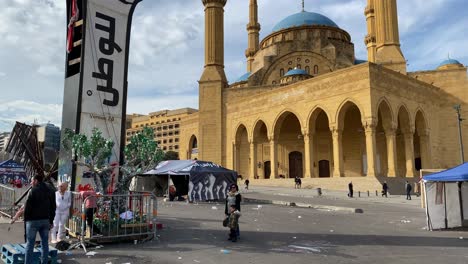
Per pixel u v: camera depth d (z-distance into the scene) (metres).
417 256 9.90
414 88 49.97
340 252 10.41
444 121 55.03
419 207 25.72
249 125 58.75
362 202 29.88
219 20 67.00
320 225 16.11
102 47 14.23
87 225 11.10
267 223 16.64
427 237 13.09
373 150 41.88
